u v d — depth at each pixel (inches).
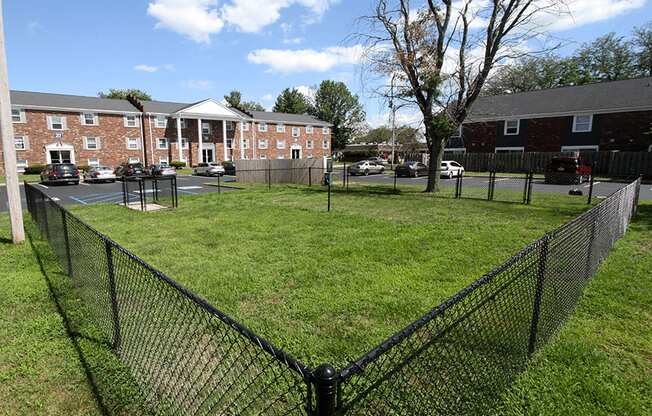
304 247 235.0
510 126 1090.1
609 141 913.5
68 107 1109.7
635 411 87.2
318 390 42.6
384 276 179.3
